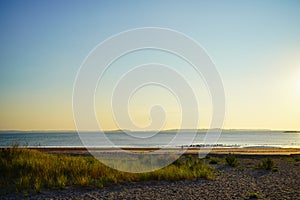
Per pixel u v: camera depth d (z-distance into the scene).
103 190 13.84
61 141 92.06
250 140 108.00
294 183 16.11
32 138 119.56
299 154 35.12
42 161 17.56
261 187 14.88
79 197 12.48
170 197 12.62
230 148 53.62
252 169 21.81
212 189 14.30
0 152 18.56
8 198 12.27
